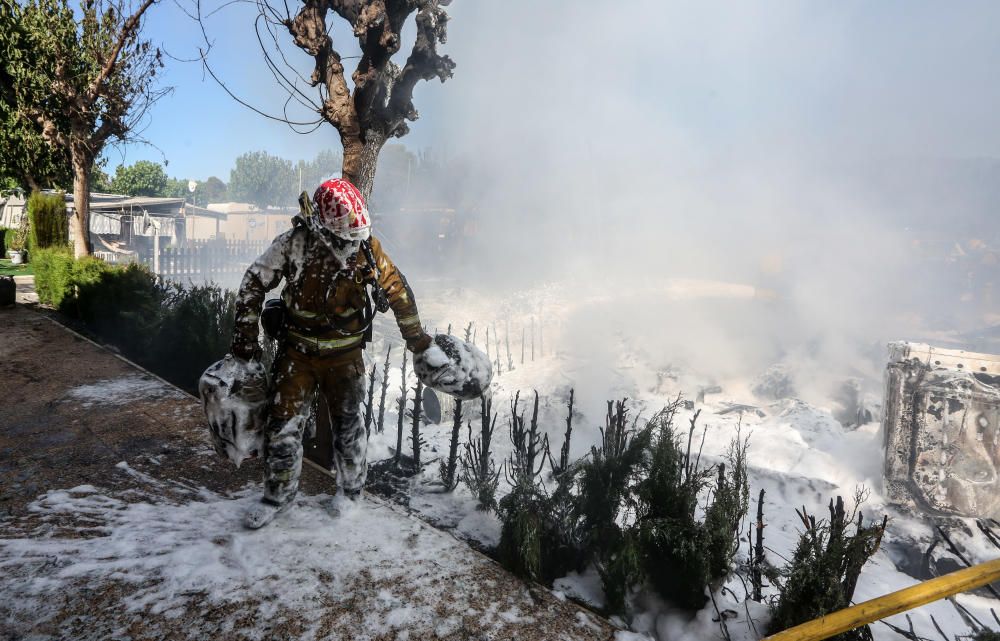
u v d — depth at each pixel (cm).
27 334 730
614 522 292
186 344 553
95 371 568
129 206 3509
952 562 446
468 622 239
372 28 385
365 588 254
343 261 272
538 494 300
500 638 232
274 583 251
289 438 290
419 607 245
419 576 266
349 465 310
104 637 214
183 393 507
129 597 235
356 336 293
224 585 247
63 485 329
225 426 277
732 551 259
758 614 243
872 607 200
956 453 495
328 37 409
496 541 312
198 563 259
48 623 218
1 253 2220
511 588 265
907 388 516
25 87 1323
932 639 307
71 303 893
